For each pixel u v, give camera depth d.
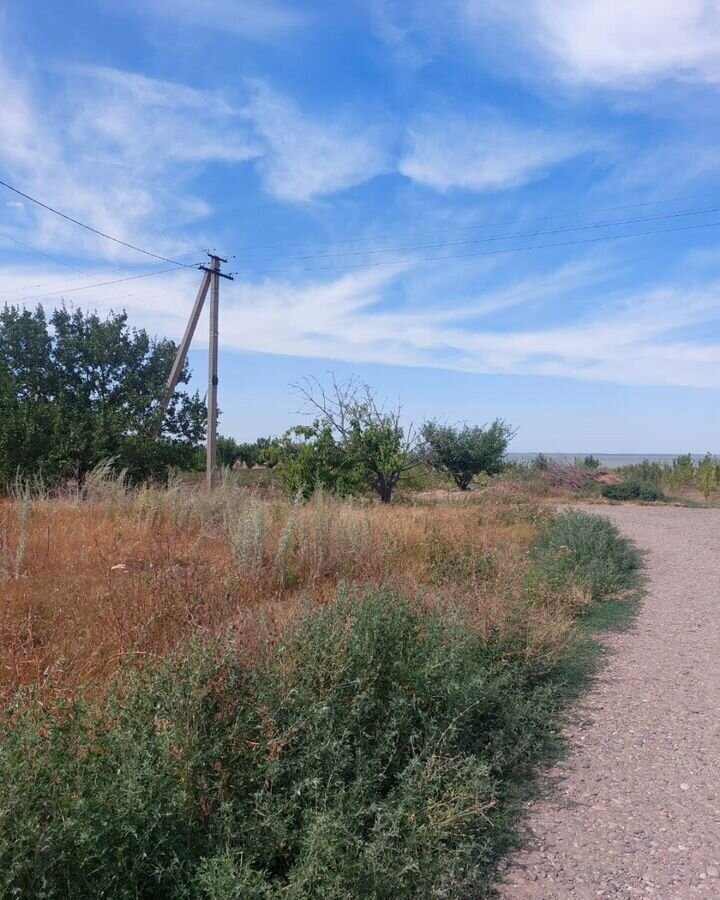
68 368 25.30
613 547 12.38
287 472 19.81
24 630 5.16
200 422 27.08
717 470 37.28
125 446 21.36
